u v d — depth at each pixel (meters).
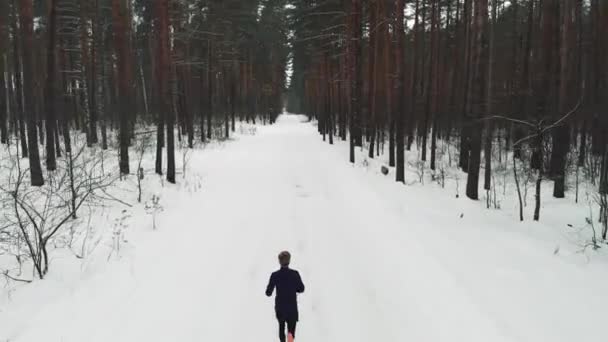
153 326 5.66
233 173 17.50
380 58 25.98
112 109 30.48
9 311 5.57
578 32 20.31
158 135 15.58
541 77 15.99
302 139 33.41
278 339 5.75
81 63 25.44
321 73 37.47
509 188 16.02
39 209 9.91
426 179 17.48
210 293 6.86
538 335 5.15
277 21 48.56
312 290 7.12
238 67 46.12
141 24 30.64
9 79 26.34
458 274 7.10
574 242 9.56
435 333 5.45
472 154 13.72
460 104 27.84
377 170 18.84
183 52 25.31
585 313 5.77
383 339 5.59
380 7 21.50
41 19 24.14
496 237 9.46
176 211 11.26
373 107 22.17
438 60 23.03
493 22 16.02
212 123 37.81
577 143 23.39
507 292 6.42
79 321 5.51
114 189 12.38
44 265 7.00
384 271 7.56
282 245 9.21
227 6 28.70
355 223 10.56
